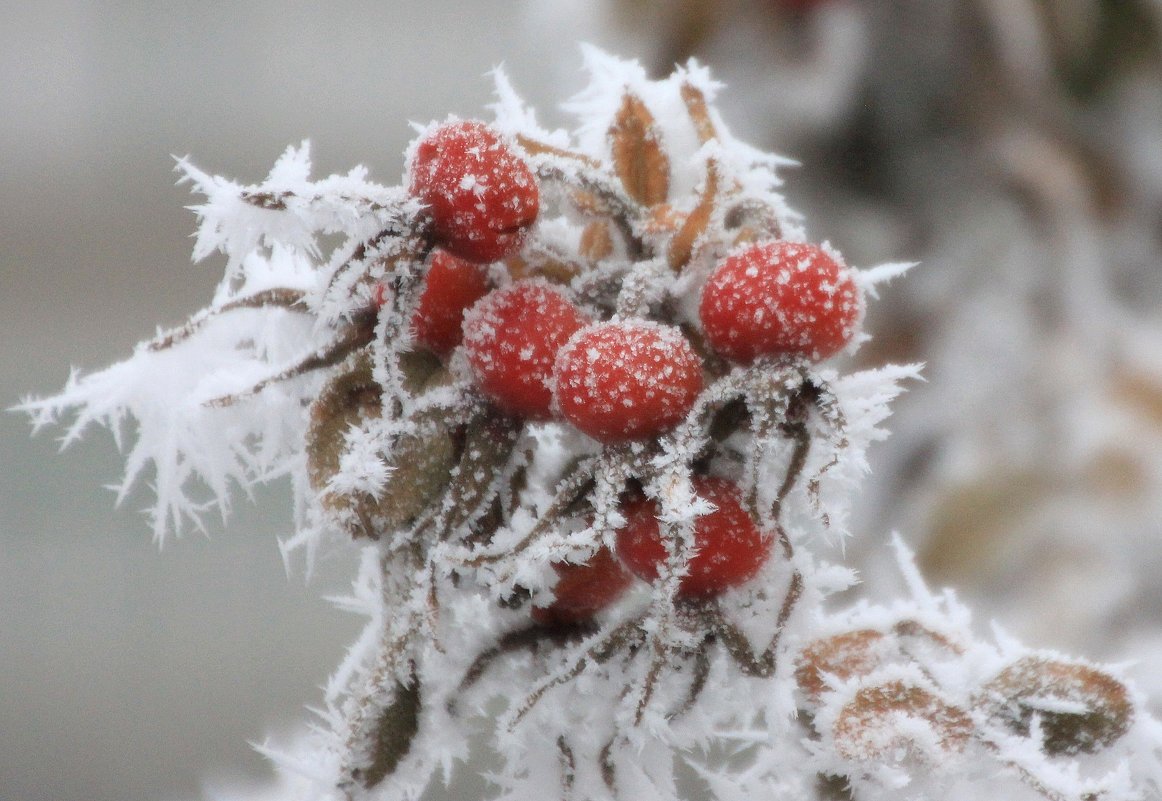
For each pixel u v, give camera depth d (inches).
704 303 15.4
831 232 24.0
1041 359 23.6
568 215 15.7
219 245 15.3
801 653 15.7
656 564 15.3
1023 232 23.6
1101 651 22.1
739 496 15.4
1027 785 15.5
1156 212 23.4
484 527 15.5
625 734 15.5
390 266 15.3
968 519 23.3
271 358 15.8
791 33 23.3
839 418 15.2
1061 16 22.5
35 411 16.0
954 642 15.8
